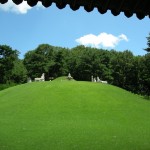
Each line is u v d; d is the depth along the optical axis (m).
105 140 25.62
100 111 40.75
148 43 78.25
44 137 26.09
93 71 117.00
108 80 112.94
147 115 40.44
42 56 122.88
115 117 38.09
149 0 6.25
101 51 121.06
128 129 31.48
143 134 29.30
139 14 6.63
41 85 54.34
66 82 53.88
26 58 125.94
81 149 22.44
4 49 114.88
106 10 6.48
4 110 40.97
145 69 86.50
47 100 44.72
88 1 6.28
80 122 34.19
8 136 26.09
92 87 50.75
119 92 51.44
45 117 36.88
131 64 103.25
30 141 24.47
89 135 27.39
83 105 42.91
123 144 24.50
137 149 23.11
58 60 122.94
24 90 53.31
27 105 42.78
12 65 116.94
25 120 34.75
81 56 118.94
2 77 114.44
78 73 119.75
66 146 23.16
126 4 6.34
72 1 6.32
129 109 42.69
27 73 122.94
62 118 36.44
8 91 57.00
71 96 46.28
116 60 108.19
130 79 104.50
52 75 124.94
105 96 47.28
